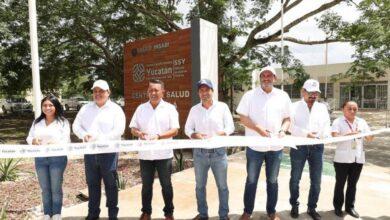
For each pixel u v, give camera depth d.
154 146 4.04
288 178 6.71
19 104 29.70
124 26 17.39
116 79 21.25
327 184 6.30
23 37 17.34
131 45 11.27
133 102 11.34
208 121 4.21
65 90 40.66
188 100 9.48
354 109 4.60
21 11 16.61
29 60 19.36
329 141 4.33
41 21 16.62
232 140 4.10
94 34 19.58
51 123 4.31
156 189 6.02
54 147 3.81
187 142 4.06
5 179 7.21
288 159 8.92
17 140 15.27
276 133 4.23
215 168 4.21
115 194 4.32
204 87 4.15
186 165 8.49
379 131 4.66
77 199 6.10
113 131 4.20
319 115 4.54
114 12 17.28
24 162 9.20
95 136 4.17
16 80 20.08
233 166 7.83
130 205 5.21
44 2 15.99
